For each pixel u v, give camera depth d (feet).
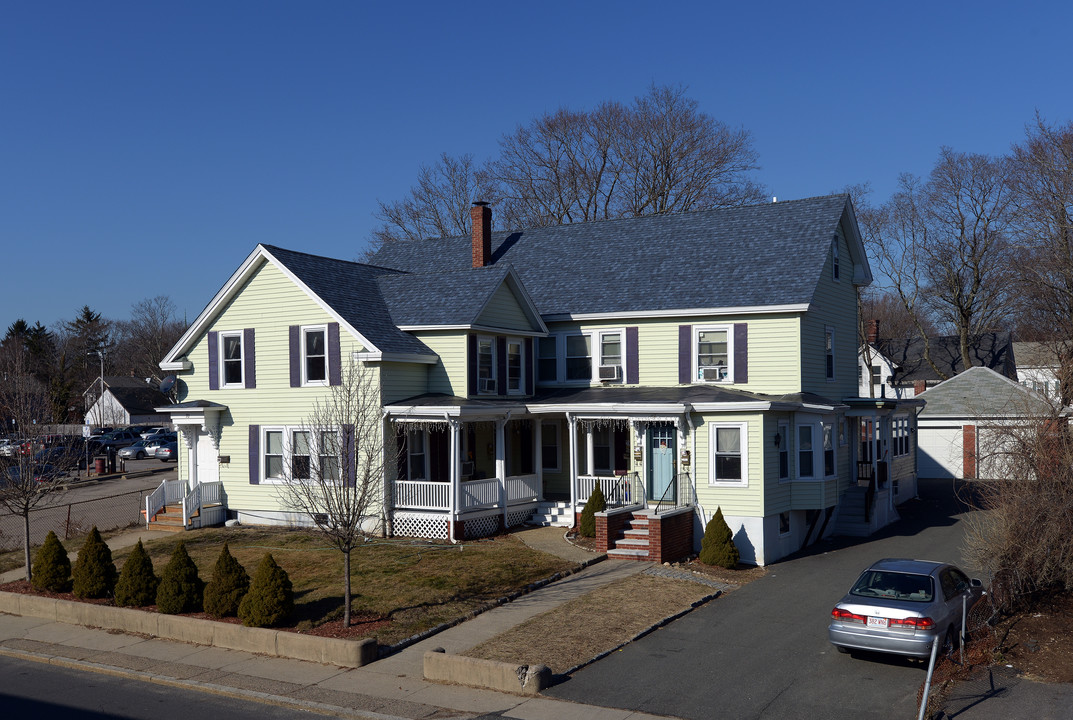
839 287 104.12
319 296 89.76
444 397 90.84
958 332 213.25
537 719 42.98
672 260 104.32
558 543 82.43
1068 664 51.06
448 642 55.01
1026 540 62.28
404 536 85.97
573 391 100.01
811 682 48.01
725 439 82.64
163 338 340.59
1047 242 160.04
